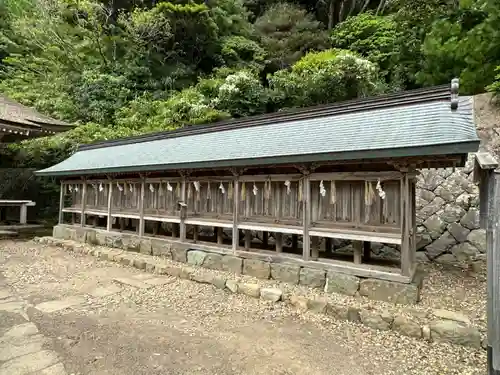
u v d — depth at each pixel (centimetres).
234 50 2142
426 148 416
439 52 1085
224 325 444
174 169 724
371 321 434
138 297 551
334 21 2491
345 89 1404
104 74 1958
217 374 323
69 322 446
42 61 2111
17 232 1193
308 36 2091
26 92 1911
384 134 495
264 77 2141
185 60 2238
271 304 516
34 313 477
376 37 1741
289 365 342
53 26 2086
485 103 991
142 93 1981
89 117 1816
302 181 587
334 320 458
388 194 516
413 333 403
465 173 833
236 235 670
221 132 813
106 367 332
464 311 471
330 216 571
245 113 1634
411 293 472
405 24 1389
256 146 638
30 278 660
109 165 864
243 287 561
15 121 1141
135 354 361
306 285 566
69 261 805
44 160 1605
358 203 543
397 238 491
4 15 2369
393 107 575
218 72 1950
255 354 365
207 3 2195
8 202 1270
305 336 411
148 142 991
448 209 818
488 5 936
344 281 525
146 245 830
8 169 1631
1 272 700
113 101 1884
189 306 512
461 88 1056
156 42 2100
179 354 362
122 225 967
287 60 2084
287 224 616
